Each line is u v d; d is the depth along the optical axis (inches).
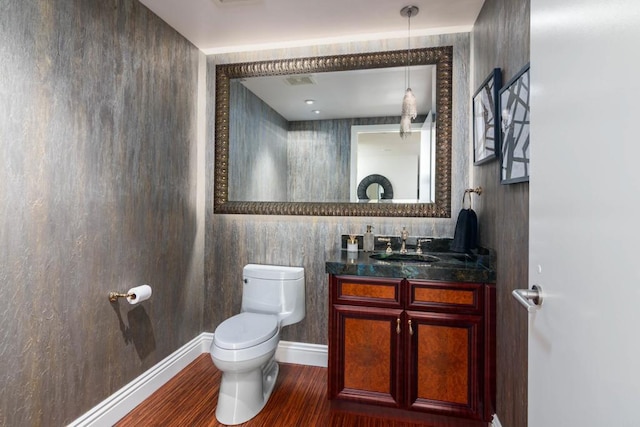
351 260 76.6
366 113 90.7
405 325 69.3
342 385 71.9
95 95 63.4
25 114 50.9
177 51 88.1
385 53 87.2
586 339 25.7
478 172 78.1
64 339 57.8
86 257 62.1
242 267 98.1
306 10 77.2
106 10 65.6
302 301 89.0
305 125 94.3
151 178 79.4
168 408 74.0
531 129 37.0
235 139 98.5
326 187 93.3
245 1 73.9
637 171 20.1
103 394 66.1
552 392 31.3
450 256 81.5
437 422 69.8
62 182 57.1
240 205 97.3
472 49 83.1
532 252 36.3
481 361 66.0
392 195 89.2
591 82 25.3
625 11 21.3
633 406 20.3
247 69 95.5
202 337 100.5
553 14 31.8
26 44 50.9
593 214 24.9
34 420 52.8
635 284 20.2
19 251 50.4
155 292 81.1
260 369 75.2
